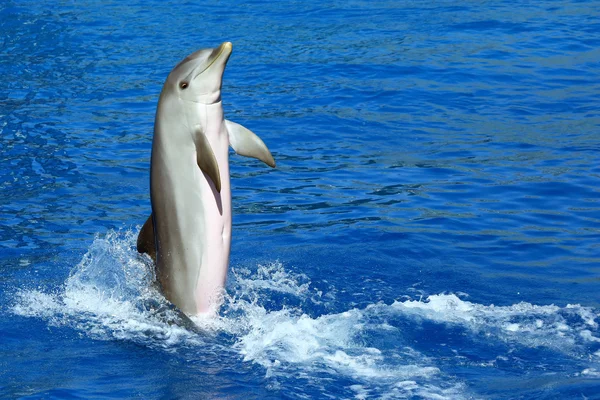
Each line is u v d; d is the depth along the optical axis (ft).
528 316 40.45
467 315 40.57
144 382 34.58
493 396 32.83
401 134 72.28
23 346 37.93
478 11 120.26
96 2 129.49
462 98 82.43
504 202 56.49
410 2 127.54
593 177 60.59
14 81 88.94
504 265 46.93
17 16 119.24
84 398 33.19
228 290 43.60
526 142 69.41
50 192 59.26
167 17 119.55
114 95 84.33
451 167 63.82
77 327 39.91
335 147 69.21
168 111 38.75
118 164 65.21
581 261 47.16
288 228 52.65
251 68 93.30
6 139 70.85
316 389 33.78
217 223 39.27
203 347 37.70
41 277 45.57
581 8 121.60
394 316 40.45
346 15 119.65
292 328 39.27
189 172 38.91
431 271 46.19
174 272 39.78
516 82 87.45
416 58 96.32
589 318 40.14
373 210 55.47
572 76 89.40
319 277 45.44
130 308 41.34
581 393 32.76
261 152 39.73
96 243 50.39
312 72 91.45
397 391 33.45
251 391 33.71
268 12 122.52
